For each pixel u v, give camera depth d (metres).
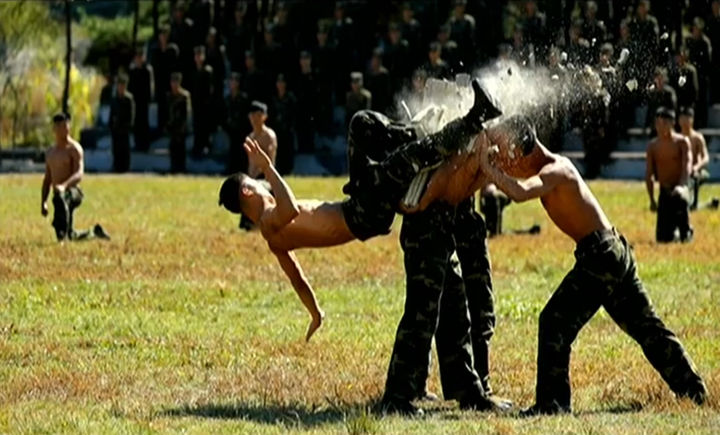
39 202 63.09
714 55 66.06
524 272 42.66
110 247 47.06
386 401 24.38
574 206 24.12
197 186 72.44
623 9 61.91
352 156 24.41
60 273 41.25
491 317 25.33
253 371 28.06
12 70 91.62
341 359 29.20
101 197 66.12
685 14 65.31
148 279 40.53
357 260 44.31
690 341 30.98
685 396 24.67
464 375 24.88
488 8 75.75
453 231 24.56
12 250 45.81
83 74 99.62
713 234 52.22
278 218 24.25
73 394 25.83
